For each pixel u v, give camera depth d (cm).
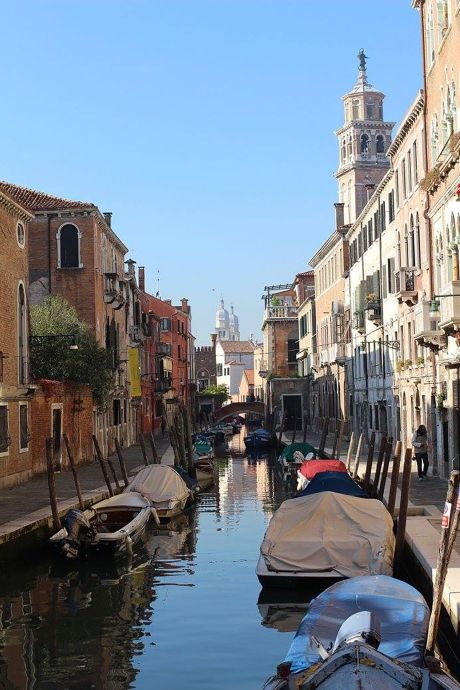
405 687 859
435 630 951
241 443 7512
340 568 1565
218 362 14425
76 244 4053
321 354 6109
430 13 2598
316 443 4878
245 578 1736
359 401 4581
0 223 2681
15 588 1678
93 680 1123
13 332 2797
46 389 3045
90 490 2559
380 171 7700
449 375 2423
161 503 2548
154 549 2095
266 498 3191
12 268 2802
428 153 2658
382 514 1667
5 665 1191
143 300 6288
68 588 1672
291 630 1344
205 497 3238
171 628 1364
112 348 4384
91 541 1886
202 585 1675
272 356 7925
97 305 4125
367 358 4272
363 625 951
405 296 2978
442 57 2428
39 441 2989
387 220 3591
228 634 1325
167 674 1142
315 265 6334
